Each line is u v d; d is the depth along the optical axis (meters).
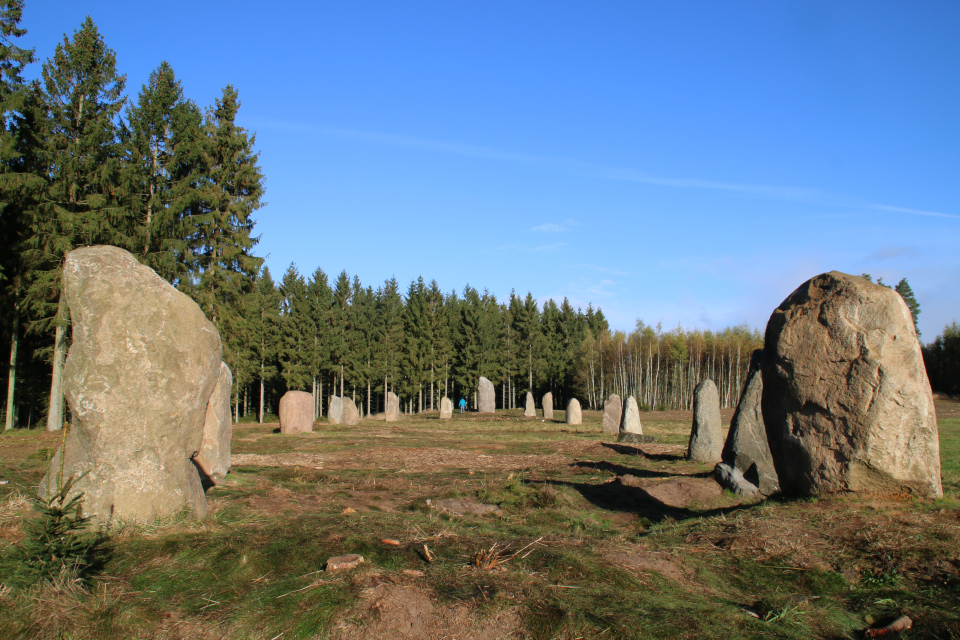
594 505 9.18
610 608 4.71
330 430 26.22
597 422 33.91
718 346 59.28
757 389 10.41
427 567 5.43
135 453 6.27
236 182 33.59
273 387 57.75
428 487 10.57
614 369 62.03
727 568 5.86
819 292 7.61
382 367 57.94
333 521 6.97
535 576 5.29
